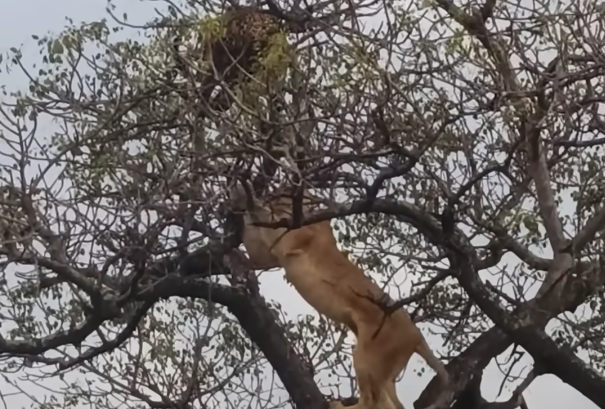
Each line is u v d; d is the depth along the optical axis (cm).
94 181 1068
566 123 1000
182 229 1120
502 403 1205
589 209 1290
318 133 936
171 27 960
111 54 1064
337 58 899
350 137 945
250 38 923
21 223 1034
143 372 1611
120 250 1055
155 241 1078
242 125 886
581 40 973
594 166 1295
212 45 907
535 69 959
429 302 1368
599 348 1308
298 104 889
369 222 1315
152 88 994
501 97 955
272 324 1317
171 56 985
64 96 1062
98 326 1185
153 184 1040
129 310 1305
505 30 967
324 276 1118
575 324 1254
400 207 1067
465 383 1201
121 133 1025
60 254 1102
